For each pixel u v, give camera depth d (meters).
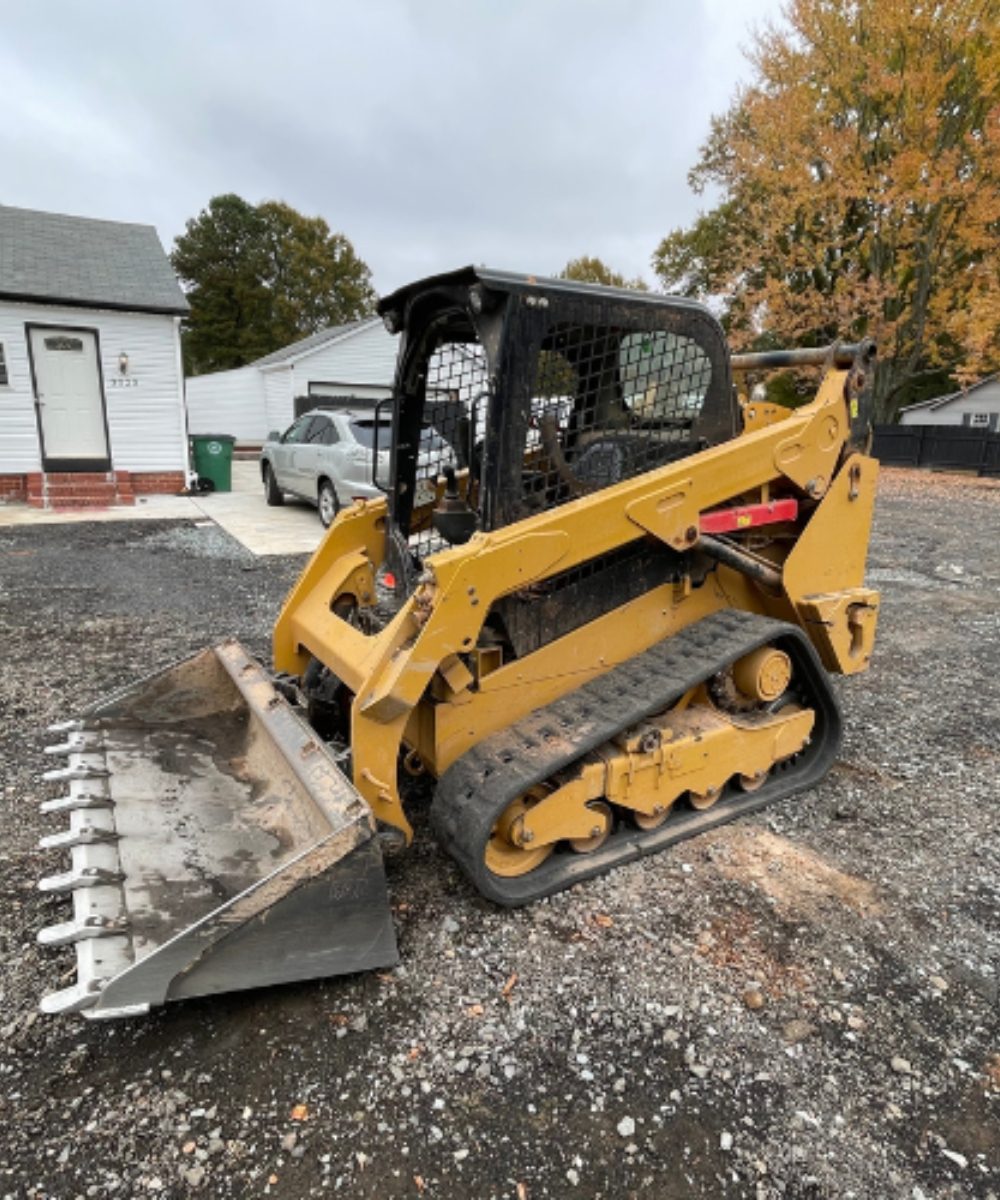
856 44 19.66
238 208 45.50
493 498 2.58
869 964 2.44
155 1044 2.09
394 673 2.38
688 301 2.92
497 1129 1.86
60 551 8.52
